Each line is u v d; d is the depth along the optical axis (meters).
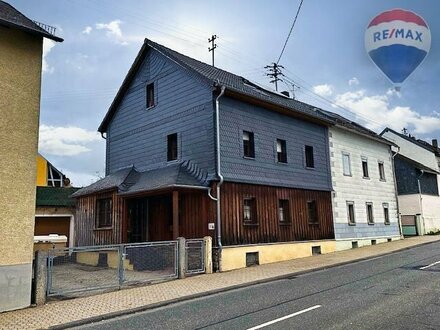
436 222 34.88
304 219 19.17
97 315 8.27
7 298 8.84
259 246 16.20
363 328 6.48
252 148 17.09
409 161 34.06
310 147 20.78
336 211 21.66
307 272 13.81
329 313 7.54
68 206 22.69
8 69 9.73
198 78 16.44
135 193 15.73
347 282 11.08
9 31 9.89
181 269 12.81
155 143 18.31
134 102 20.09
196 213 15.58
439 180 37.38
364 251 19.98
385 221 26.44
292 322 7.02
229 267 14.75
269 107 18.03
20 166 9.58
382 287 10.05
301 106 23.25
